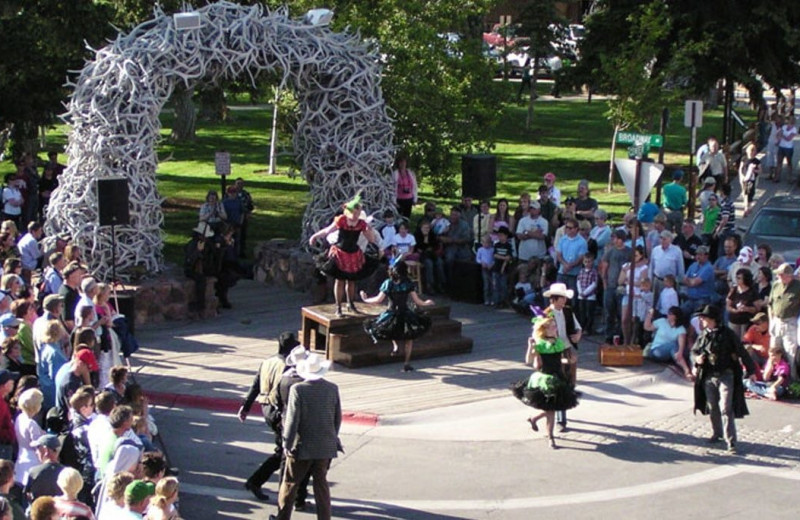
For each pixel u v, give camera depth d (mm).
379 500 14227
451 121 31156
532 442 16422
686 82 38562
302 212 33688
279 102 31500
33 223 22078
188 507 13812
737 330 19297
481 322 22766
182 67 22797
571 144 47094
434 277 24844
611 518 13719
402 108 30641
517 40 56406
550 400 15852
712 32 38125
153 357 20062
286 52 23641
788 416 17703
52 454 11383
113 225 20500
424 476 15062
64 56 29062
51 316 14828
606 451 16062
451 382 18922
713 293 20703
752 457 15891
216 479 14812
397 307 19188
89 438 11953
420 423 17219
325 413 12805
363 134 24562
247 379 18859
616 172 39938
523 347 20969
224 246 22938
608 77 36750
